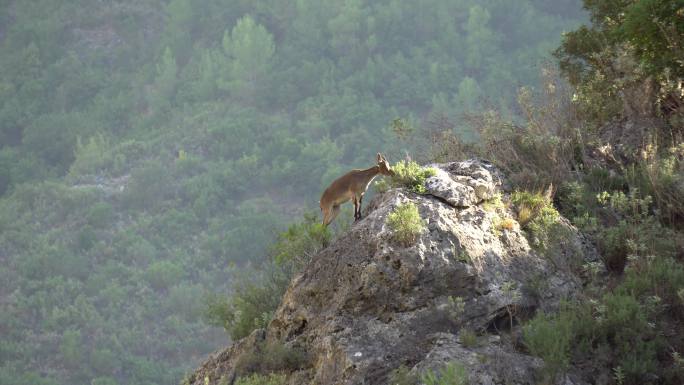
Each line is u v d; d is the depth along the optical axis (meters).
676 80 13.18
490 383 8.06
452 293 9.45
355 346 9.13
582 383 8.24
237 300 12.94
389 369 8.83
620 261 10.53
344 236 10.41
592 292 9.75
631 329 8.63
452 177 11.20
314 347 9.74
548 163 12.32
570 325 8.70
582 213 11.21
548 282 9.83
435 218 10.00
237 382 9.88
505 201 11.12
